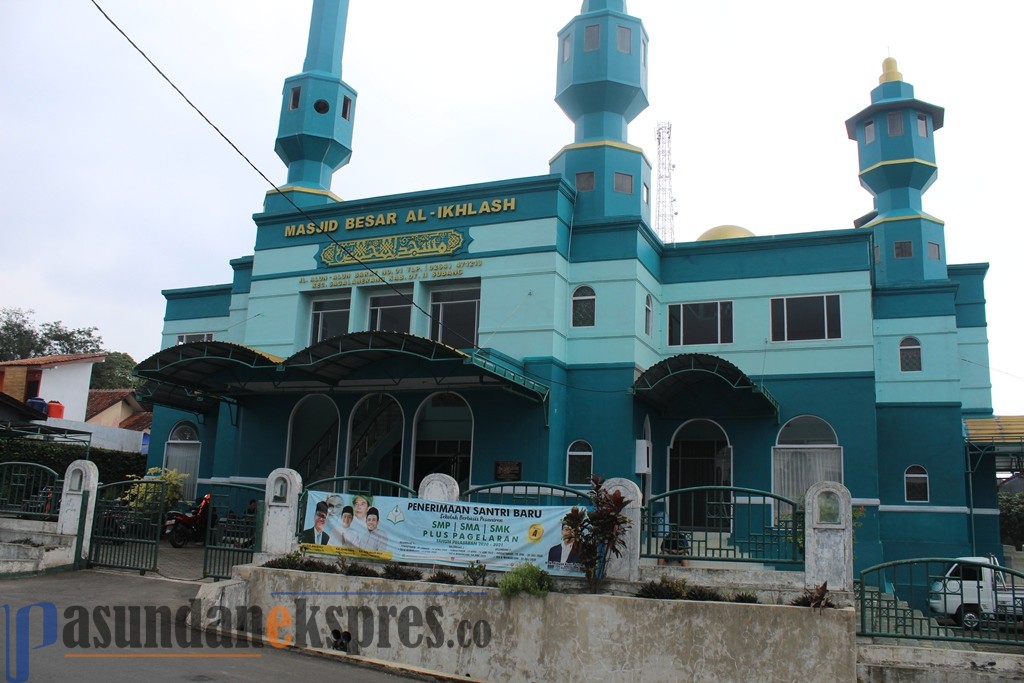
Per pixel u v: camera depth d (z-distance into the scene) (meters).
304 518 14.36
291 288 23.31
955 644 12.22
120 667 9.24
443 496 13.58
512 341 20.47
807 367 21.41
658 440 22.22
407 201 22.28
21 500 18.12
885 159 29.94
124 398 39.34
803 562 11.66
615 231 21.16
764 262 22.34
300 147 25.88
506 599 11.83
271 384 21.16
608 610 11.34
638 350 20.73
